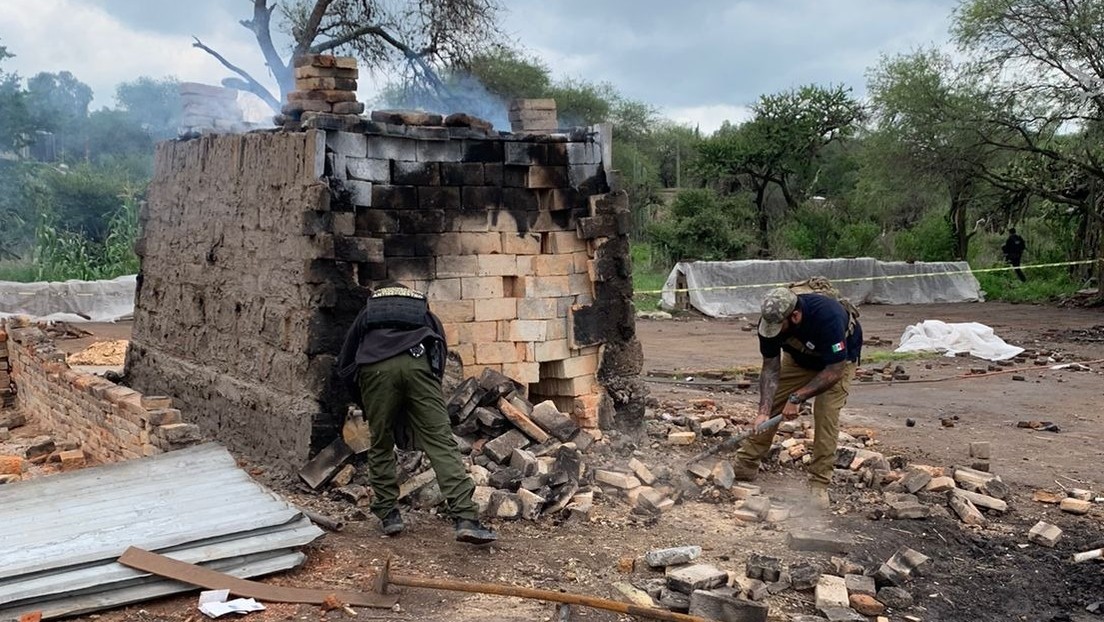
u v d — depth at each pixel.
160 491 5.91
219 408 8.55
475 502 5.98
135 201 24.72
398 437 6.13
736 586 5.29
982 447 8.49
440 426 5.75
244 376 8.18
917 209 39.16
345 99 7.49
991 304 25.62
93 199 28.33
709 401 10.70
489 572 5.35
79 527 5.29
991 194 31.88
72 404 9.16
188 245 9.45
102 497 5.81
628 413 8.49
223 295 8.62
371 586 4.99
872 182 32.91
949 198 34.47
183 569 4.81
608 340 8.42
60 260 23.09
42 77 31.73
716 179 40.38
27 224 27.77
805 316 6.64
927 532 6.60
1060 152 27.02
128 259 23.27
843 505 7.02
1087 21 23.58
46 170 28.55
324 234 6.98
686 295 22.69
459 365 7.74
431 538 5.91
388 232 7.43
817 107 37.50
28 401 10.85
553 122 9.13
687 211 34.09
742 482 7.48
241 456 7.96
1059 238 32.12
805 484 7.54
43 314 19.38
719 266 22.92
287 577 5.06
